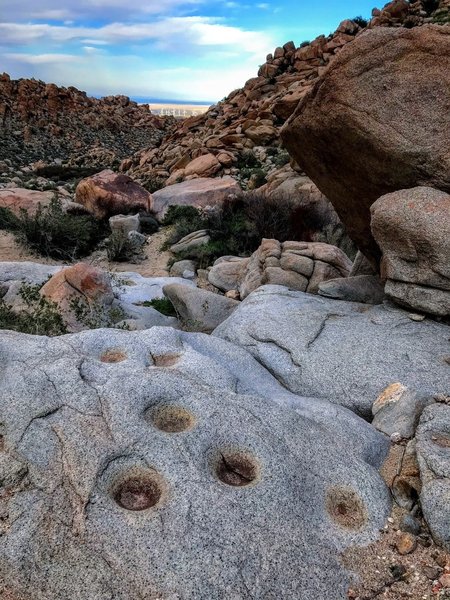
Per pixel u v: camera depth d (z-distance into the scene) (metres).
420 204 5.71
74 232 14.41
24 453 3.48
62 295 8.19
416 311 6.15
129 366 4.50
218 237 14.30
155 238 15.59
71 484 3.29
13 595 2.76
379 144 5.94
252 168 22.78
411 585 3.08
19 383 4.05
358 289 7.12
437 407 4.33
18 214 15.75
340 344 5.56
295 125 6.70
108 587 2.79
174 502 3.22
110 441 3.57
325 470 3.73
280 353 5.59
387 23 29.14
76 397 3.93
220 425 3.86
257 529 3.14
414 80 5.68
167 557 2.91
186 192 17.19
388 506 3.63
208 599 2.77
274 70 33.75
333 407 4.60
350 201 7.13
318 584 2.98
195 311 8.60
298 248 9.73
